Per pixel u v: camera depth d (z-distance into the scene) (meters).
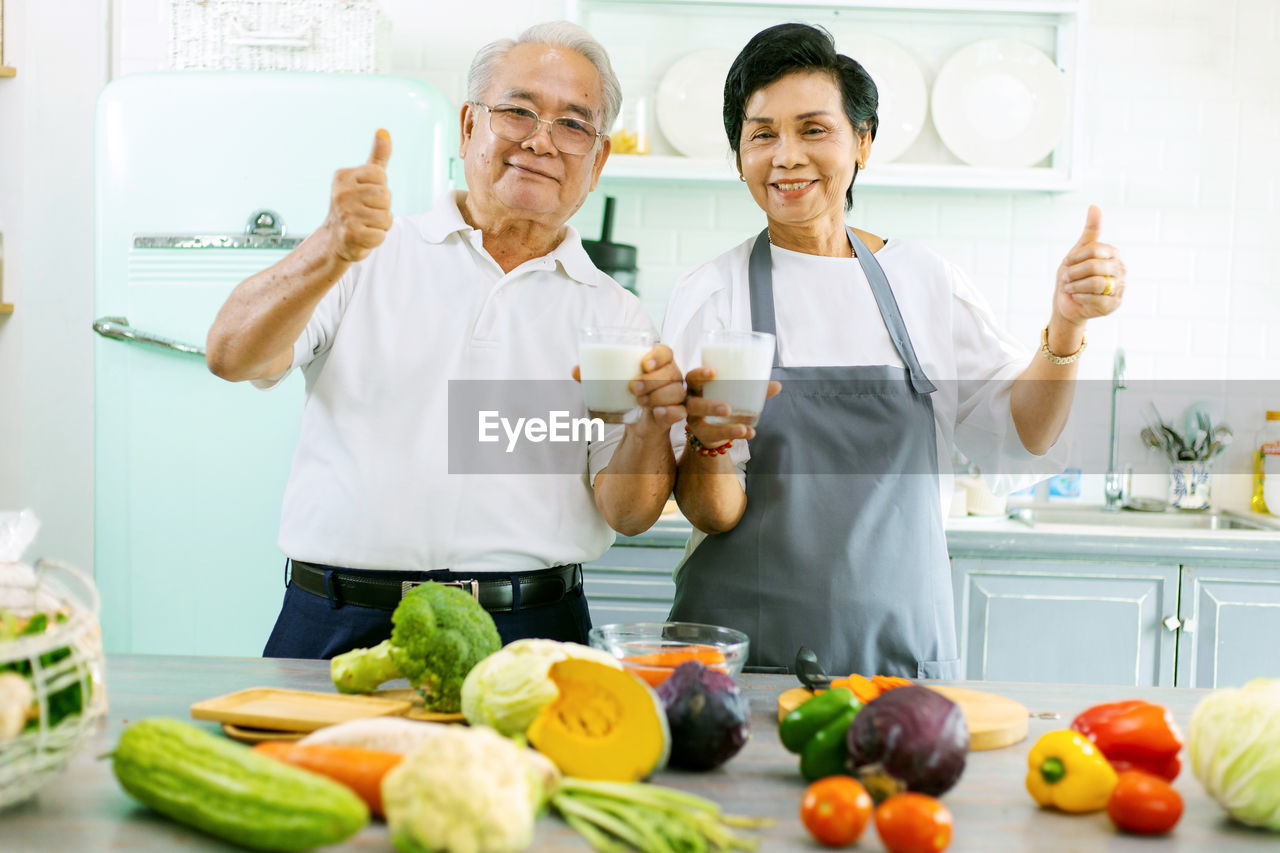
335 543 1.55
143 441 2.46
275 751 0.85
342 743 0.86
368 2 2.58
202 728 1.02
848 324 1.72
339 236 1.26
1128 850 0.81
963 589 2.65
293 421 2.46
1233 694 0.88
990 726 1.04
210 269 2.43
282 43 2.57
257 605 2.47
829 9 3.00
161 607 2.48
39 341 3.05
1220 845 0.82
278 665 1.27
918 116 3.03
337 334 1.59
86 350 3.06
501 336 1.61
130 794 0.83
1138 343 3.20
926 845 0.77
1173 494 3.12
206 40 2.59
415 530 1.54
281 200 2.43
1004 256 3.19
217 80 2.43
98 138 2.45
